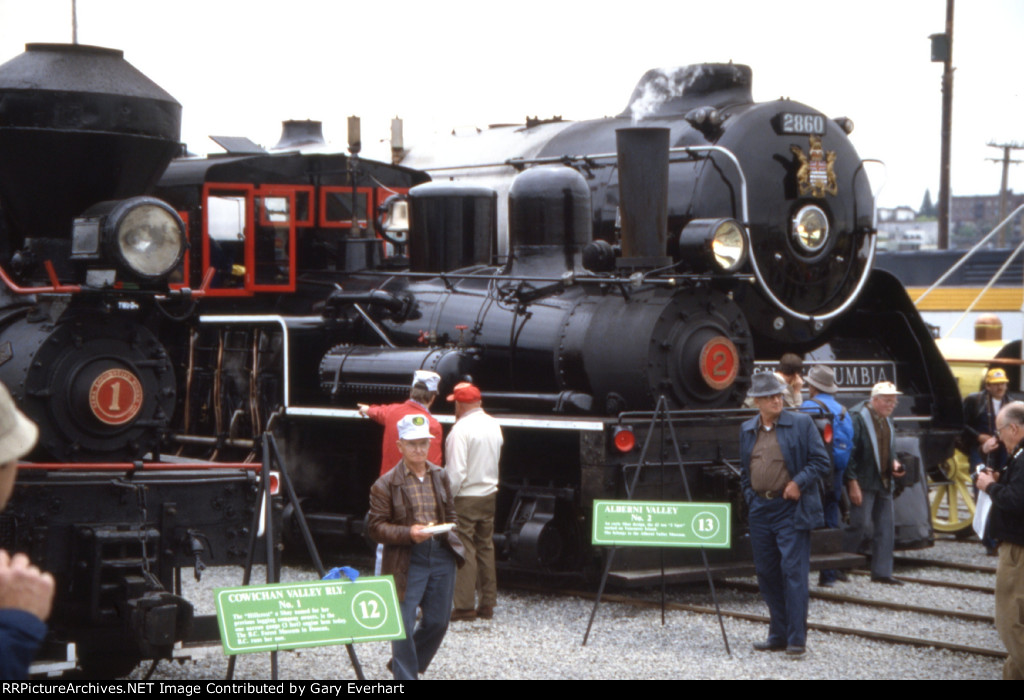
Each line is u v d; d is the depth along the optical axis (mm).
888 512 10812
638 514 8484
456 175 14406
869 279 13000
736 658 8023
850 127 12609
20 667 2848
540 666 7773
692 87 12430
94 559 6520
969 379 16406
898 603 9844
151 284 7215
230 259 12070
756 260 11594
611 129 12859
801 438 8031
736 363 10250
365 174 13102
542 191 11008
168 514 6914
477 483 9141
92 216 7262
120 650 6910
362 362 11172
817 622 9188
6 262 7777
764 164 11656
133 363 7199
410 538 6551
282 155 12406
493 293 11234
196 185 11797
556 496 10055
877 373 12680
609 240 12039
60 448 6938
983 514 7230
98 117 7383
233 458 12055
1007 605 6727
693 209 11336
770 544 8156
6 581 2910
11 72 7379
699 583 10789
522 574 10812
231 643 5641
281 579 10836
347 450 11570
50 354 6895
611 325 10188
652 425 8766
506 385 11008
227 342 12188
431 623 6852
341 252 12773
